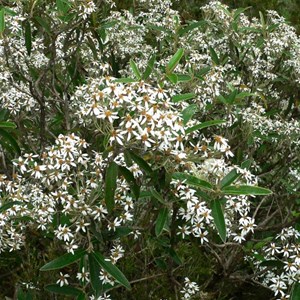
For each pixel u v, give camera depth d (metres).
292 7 1.28
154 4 0.89
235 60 0.83
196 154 0.45
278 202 0.71
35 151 0.62
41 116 0.62
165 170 0.43
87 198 0.45
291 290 0.49
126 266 0.56
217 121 0.44
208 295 0.60
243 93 0.65
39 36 0.73
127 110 0.43
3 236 0.52
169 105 0.43
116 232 0.47
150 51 0.84
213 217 0.41
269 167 0.75
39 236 0.60
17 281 0.58
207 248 0.63
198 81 0.66
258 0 1.24
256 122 0.68
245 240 0.56
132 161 0.43
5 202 0.49
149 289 0.58
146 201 0.56
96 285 0.44
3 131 0.51
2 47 0.64
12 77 0.65
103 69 0.66
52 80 0.64
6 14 0.63
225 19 0.82
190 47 0.79
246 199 0.47
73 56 0.69
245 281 0.60
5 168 0.61
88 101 0.50
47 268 0.43
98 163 0.43
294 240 0.53
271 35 0.81
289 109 0.82
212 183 0.42
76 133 0.62
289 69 0.82
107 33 0.79
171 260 0.54
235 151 0.73
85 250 0.45
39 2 0.62
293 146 0.75
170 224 0.50
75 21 0.62
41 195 0.46
